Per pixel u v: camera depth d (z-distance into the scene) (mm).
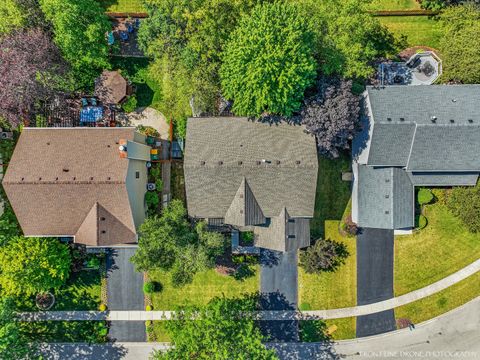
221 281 41438
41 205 34219
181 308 38406
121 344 41844
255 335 35875
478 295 41281
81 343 41969
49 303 41531
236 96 34156
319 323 41531
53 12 34469
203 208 36688
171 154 40625
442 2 38281
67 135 35250
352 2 33125
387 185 37188
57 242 38125
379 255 41062
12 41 33844
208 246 35250
